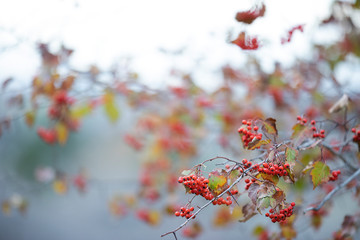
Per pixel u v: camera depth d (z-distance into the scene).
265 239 3.50
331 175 2.45
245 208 2.21
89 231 11.06
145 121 5.40
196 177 2.02
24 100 4.05
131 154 15.64
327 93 4.37
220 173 1.99
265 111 4.93
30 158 13.98
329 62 4.50
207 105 4.97
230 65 4.84
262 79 4.71
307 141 2.55
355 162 3.35
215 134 5.25
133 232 10.66
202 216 8.11
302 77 4.52
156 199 5.28
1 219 11.99
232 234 7.44
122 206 5.37
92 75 4.21
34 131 12.49
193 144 5.32
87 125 15.56
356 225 3.08
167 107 5.22
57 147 14.52
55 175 5.51
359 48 4.20
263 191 1.96
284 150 2.11
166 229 10.60
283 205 2.03
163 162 5.50
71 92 4.14
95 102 4.63
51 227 11.58
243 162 2.05
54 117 4.25
